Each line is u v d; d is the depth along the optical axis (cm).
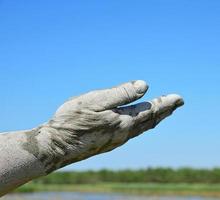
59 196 1577
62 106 80
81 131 79
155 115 83
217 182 1981
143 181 2216
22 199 1269
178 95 84
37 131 79
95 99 79
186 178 2061
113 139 80
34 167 79
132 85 81
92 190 2280
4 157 78
